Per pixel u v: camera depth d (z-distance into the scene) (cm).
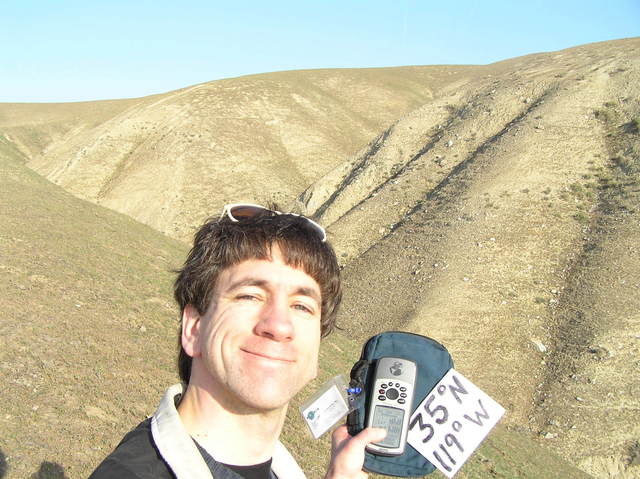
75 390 926
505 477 1376
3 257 1474
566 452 2611
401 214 4934
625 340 3172
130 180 7088
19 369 941
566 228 4147
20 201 2067
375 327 3572
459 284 3750
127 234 2144
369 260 4366
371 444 199
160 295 1596
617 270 3656
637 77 5444
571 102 5341
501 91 6103
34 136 9681
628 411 2789
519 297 3653
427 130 6291
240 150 7688
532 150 4859
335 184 6359
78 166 7575
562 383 3000
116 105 11431
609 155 4750
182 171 7150
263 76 10381
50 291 1351
